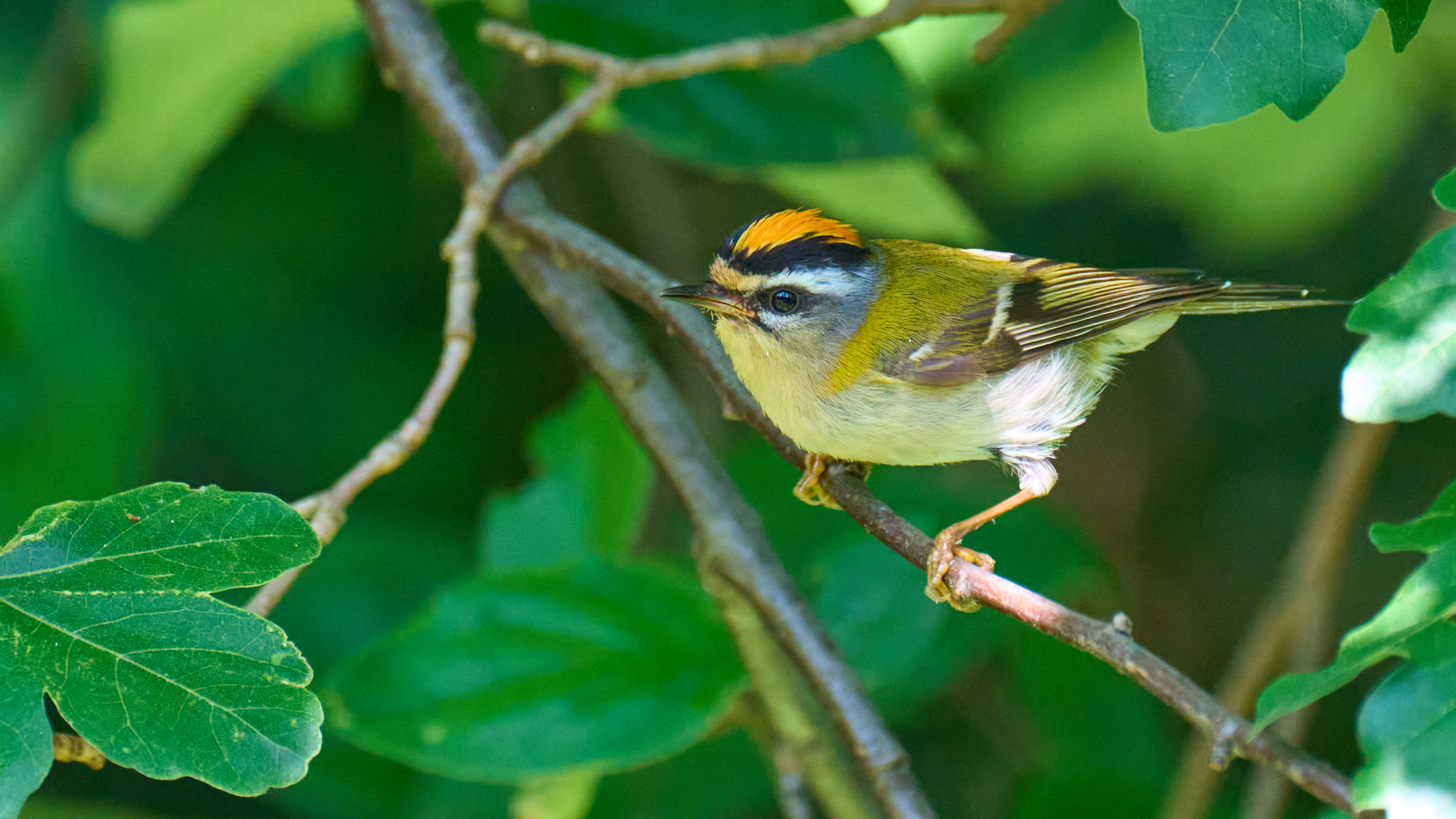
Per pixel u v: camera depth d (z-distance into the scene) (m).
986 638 10.11
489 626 8.00
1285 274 13.30
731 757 10.50
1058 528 10.87
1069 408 7.95
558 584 8.17
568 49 8.05
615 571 8.19
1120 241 13.33
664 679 7.89
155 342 12.02
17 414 10.70
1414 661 4.29
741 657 7.64
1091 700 11.26
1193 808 9.50
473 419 12.96
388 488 12.70
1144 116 11.12
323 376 12.48
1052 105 11.28
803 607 7.18
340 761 10.23
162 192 10.26
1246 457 13.94
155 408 11.18
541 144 7.84
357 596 11.26
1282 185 11.13
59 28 10.87
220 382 12.27
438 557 11.57
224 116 10.05
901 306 7.68
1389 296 4.62
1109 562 12.75
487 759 7.66
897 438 7.64
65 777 12.05
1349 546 13.53
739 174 10.10
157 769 4.57
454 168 9.02
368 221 12.55
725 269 7.74
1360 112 10.94
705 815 10.35
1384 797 4.14
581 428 9.77
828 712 6.90
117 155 9.94
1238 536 13.90
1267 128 11.04
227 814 12.26
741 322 7.70
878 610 8.97
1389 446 13.57
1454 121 12.16
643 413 7.98
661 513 12.86
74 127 11.48
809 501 7.73
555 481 9.69
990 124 11.67
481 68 10.82
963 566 5.93
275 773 4.65
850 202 10.34
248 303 12.30
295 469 12.36
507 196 8.43
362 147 12.50
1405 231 12.97
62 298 11.12
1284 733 9.67
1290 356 13.62
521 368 13.20
